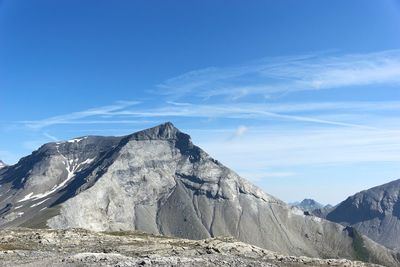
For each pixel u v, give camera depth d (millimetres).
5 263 55688
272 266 61438
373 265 81688
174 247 88812
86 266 51688
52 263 54688
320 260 81688
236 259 65312
